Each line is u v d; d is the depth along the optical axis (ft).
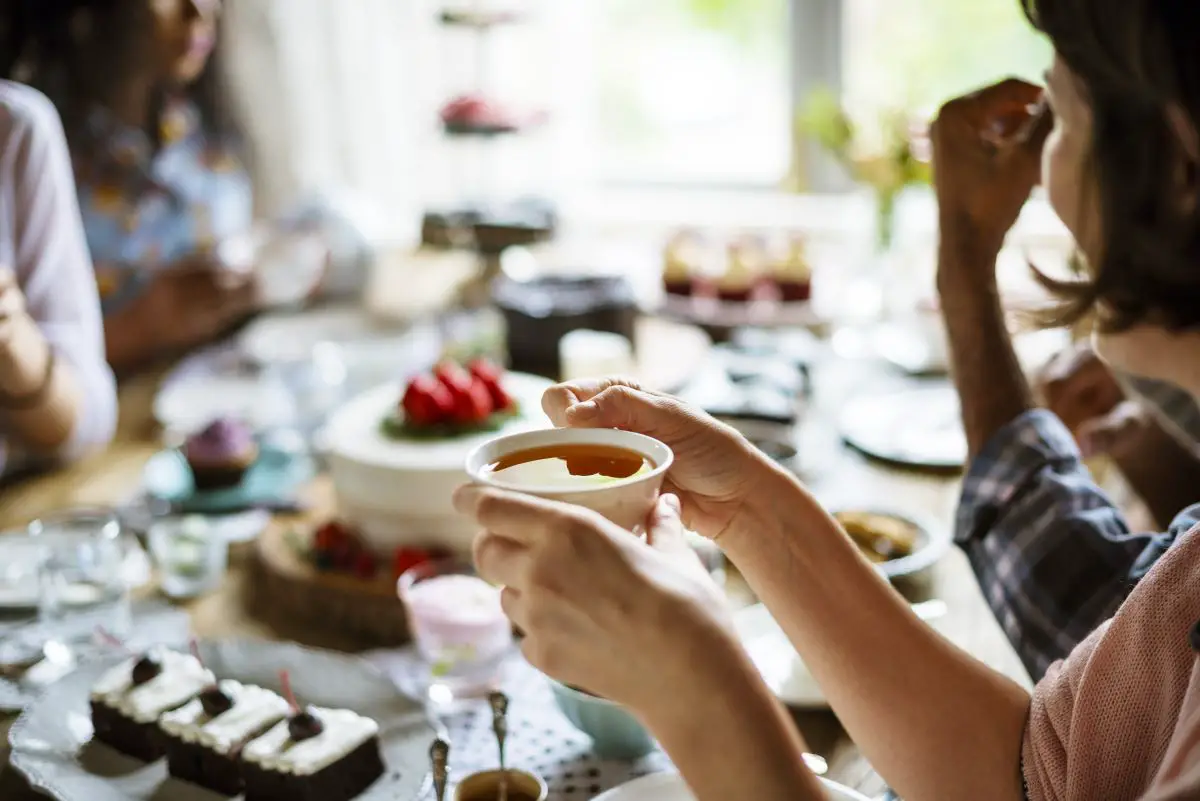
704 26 11.57
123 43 7.78
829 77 11.27
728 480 2.78
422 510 4.42
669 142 12.03
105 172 7.99
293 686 3.63
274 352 6.86
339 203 8.73
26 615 4.36
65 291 5.79
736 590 4.39
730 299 8.32
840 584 2.85
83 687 3.67
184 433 6.12
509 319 6.73
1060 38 2.40
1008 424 3.70
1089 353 5.17
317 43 11.02
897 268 8.57
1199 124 2.22
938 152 3.78
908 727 2.78
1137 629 2.47
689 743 2.06
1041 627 3.37
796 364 6.88
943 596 4.33
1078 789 2.55
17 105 5.64
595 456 2.43
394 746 3.36
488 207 9.49
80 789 3.23
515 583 2.14
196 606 4.42
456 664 3.74
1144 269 2.57
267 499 5.17
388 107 11.31
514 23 9.37
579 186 11.87
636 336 6.91
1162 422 4.82
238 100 10.64
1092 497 3.46
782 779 2.03
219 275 8.13
